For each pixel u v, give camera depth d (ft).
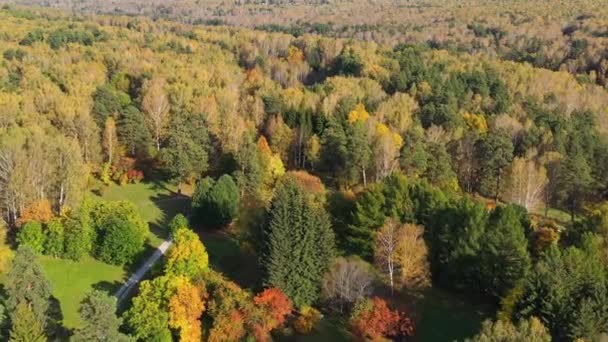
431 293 264.52
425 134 415.03
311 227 251.80
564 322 203.62
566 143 401.90
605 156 382.01
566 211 377.30
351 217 297.94
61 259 298.56
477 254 253.03
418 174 378.53
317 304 255.29
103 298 194.18
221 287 242.17
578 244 248.73
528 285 216.13
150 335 226.58
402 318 232.94
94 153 399.24
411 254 255.91
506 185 368.89
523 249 243.19
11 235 312.71
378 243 264.52
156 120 422.41
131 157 418.92
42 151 322.14
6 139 320.09
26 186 311.68
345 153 386.52
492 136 394.11
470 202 281.95
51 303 258.57
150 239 321.52
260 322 231.91
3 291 253.44
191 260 262.88
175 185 398.62
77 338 192.75
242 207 323.16
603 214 270.67
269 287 251.39
